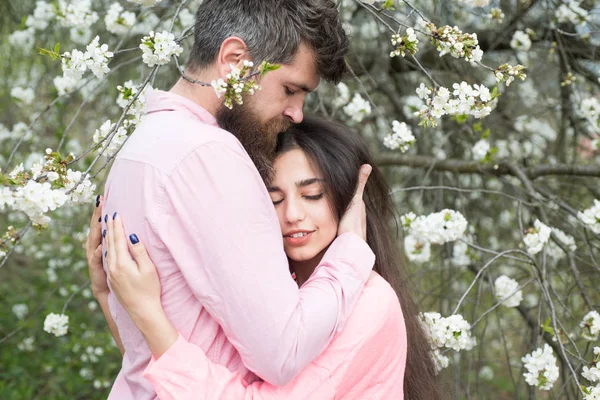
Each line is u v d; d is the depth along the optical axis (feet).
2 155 12.37
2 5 11.80
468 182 11.60
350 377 4.36
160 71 10.30
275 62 4.35
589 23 8.48
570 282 9.11
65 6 8.04
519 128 10.48
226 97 4.17
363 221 5.11
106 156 5.17
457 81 9.65
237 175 4.02
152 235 4.03
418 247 7.23
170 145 4.06
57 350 11.68
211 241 3.92
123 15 7.52
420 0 9.78
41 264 14.38
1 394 10.64
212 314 4.00
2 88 12.87
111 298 4.66
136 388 4.47
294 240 4.92
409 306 5.76
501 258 9.60
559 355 8.09
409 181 11.05
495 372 13.05
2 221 13.91
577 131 9.96
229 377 4.05
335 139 5.04
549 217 9.24
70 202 4.71
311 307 4.07
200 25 4.52
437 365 6.09
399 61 10.21
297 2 4.34
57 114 11.43
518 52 10.07
